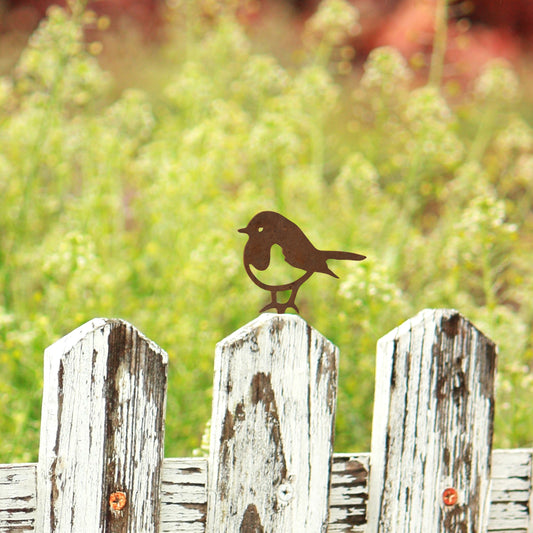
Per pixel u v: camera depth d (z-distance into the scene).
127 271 8.20
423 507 3.64
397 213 9.24
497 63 9.97
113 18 18.25
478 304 9.15
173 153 9.11
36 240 9.08
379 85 9.85
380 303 6.13
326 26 10.23
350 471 3.57
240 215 8.63
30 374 6.33
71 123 9.57
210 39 10.75
